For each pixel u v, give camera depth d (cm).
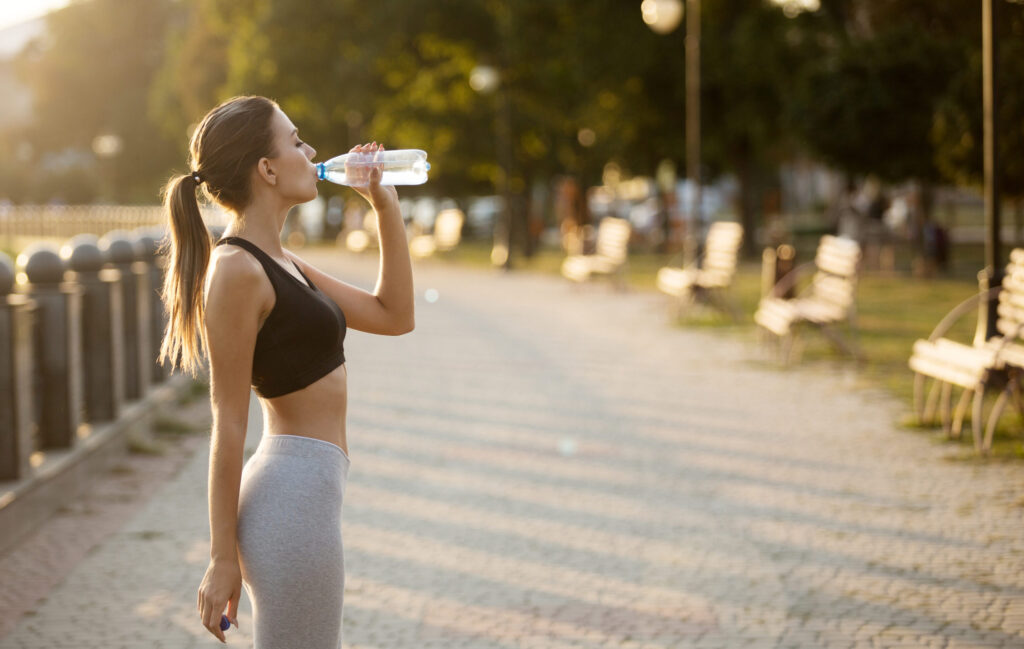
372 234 3788
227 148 267
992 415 795
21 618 475
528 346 1402
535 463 761
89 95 7412
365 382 1135
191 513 642
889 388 1031
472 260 3409
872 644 429
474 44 3588
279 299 259
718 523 605
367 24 3756
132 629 461
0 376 599
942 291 1984
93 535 599
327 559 257
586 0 3128
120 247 893
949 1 2402
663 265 3028
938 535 571
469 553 560
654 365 1222
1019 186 1764
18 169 6988
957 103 1786
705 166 3584
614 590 500
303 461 261
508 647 434
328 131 4262
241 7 4122
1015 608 464
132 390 895
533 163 3822
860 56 2392
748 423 887
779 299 1373
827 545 560
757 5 2988
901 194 3338
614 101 3344
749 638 438
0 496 576
